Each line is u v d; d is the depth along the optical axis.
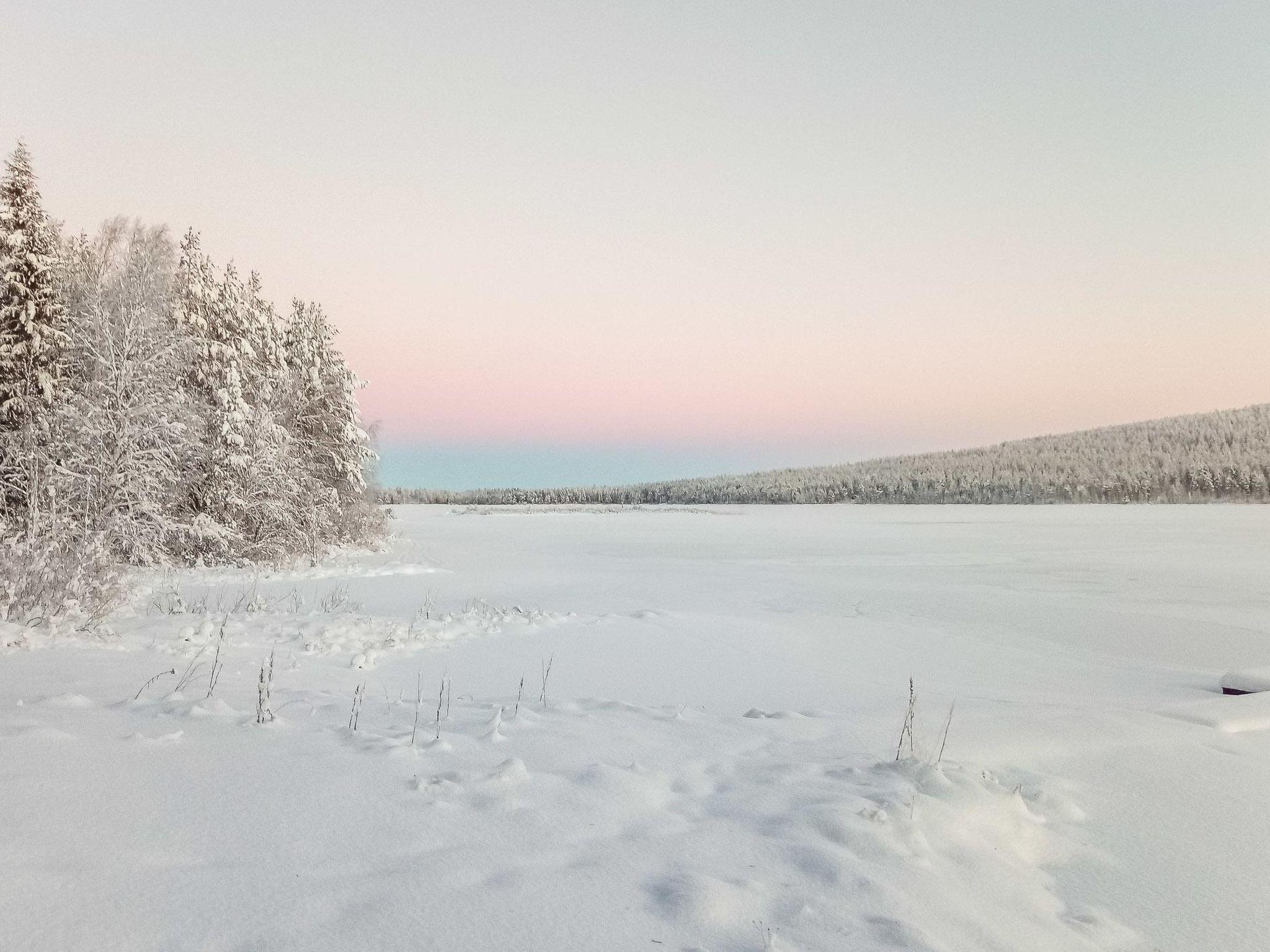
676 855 3.31
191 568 23.38
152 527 21.11
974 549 36.09
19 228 21.66
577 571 25.95
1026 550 34.56
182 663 7.52
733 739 5.38
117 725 4.82
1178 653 12.43
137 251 21.61
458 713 5.91
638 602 17.89
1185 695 8.93
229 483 25.02
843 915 2.85
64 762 4.02
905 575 24.58
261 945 2.42
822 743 5.35
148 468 21.16
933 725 5.95
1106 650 12.58
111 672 6.75
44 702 5.29
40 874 2.79
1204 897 3.44
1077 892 3.47
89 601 9.95
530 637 11.71
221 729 4.82
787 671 9.96
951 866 3.42
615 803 3.86
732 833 3.58
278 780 3.91
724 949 2.57
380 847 3.20
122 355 20.97
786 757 4.95
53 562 9.84
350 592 19.39
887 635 13.33
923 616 15.92
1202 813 4.34
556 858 3.20
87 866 2.87
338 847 3.18
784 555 33.53
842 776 4.49
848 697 8.29
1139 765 5.07
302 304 33.62
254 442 25.92
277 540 26.33
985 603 17.89
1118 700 8.42
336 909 2.67
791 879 3.14
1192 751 5.36
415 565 26.91
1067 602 18.09
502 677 8.88
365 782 3.95
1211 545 36.59
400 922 2.60
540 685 8.54
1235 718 6.13
